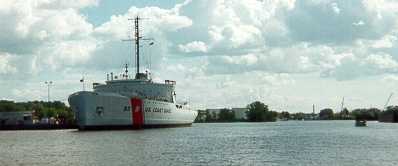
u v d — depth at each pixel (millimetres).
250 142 107625
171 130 159875
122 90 162250
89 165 64125
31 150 86000
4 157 74812
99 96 142375
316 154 78188
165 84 170125
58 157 73438
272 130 193500
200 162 67438
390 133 148000
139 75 170500
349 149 86625
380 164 65188
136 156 74000
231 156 75062
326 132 163250
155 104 159875
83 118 143250
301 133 157250
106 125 145750
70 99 146750
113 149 84812
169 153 78625
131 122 151125
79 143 99000
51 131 173875
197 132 160250
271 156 75438
